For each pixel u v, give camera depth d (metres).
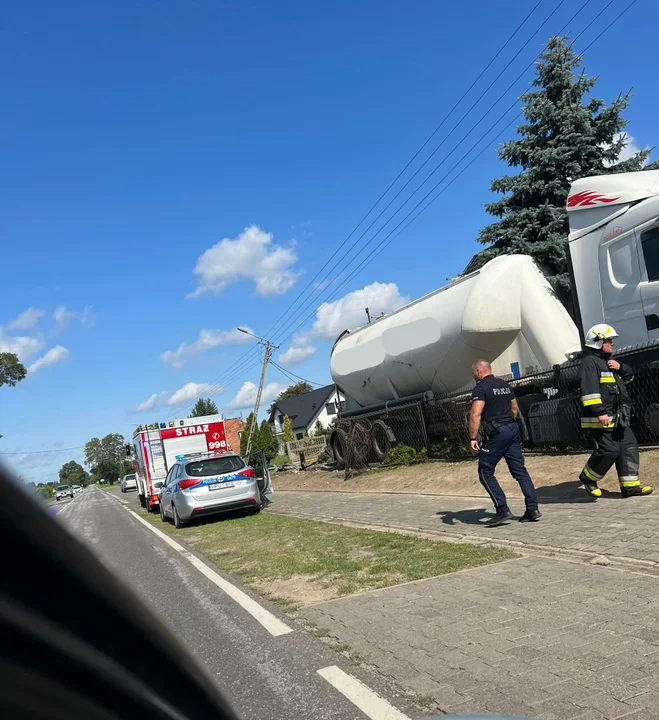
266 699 3.71
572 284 9.68
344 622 4.89
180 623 5.54
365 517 10.07
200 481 12.75
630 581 4.86
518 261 12.02
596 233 9.27
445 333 12.91
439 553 6.62
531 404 11.12
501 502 7.50
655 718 2.93
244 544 9.36
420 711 3.30
